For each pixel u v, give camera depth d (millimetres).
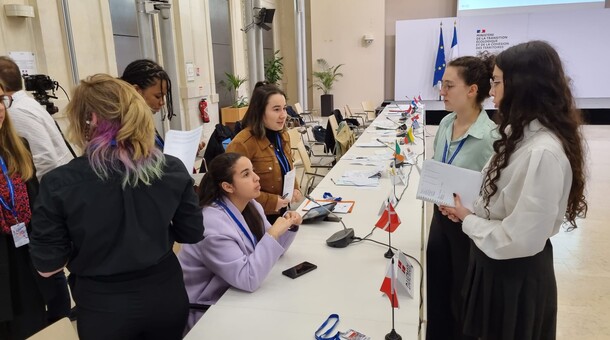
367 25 10758
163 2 4832
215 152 3539
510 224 1218
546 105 1188
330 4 10852
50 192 1109
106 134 1144
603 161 6297
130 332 1238
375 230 2064
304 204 2486
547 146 1162
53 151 2184
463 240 1805
